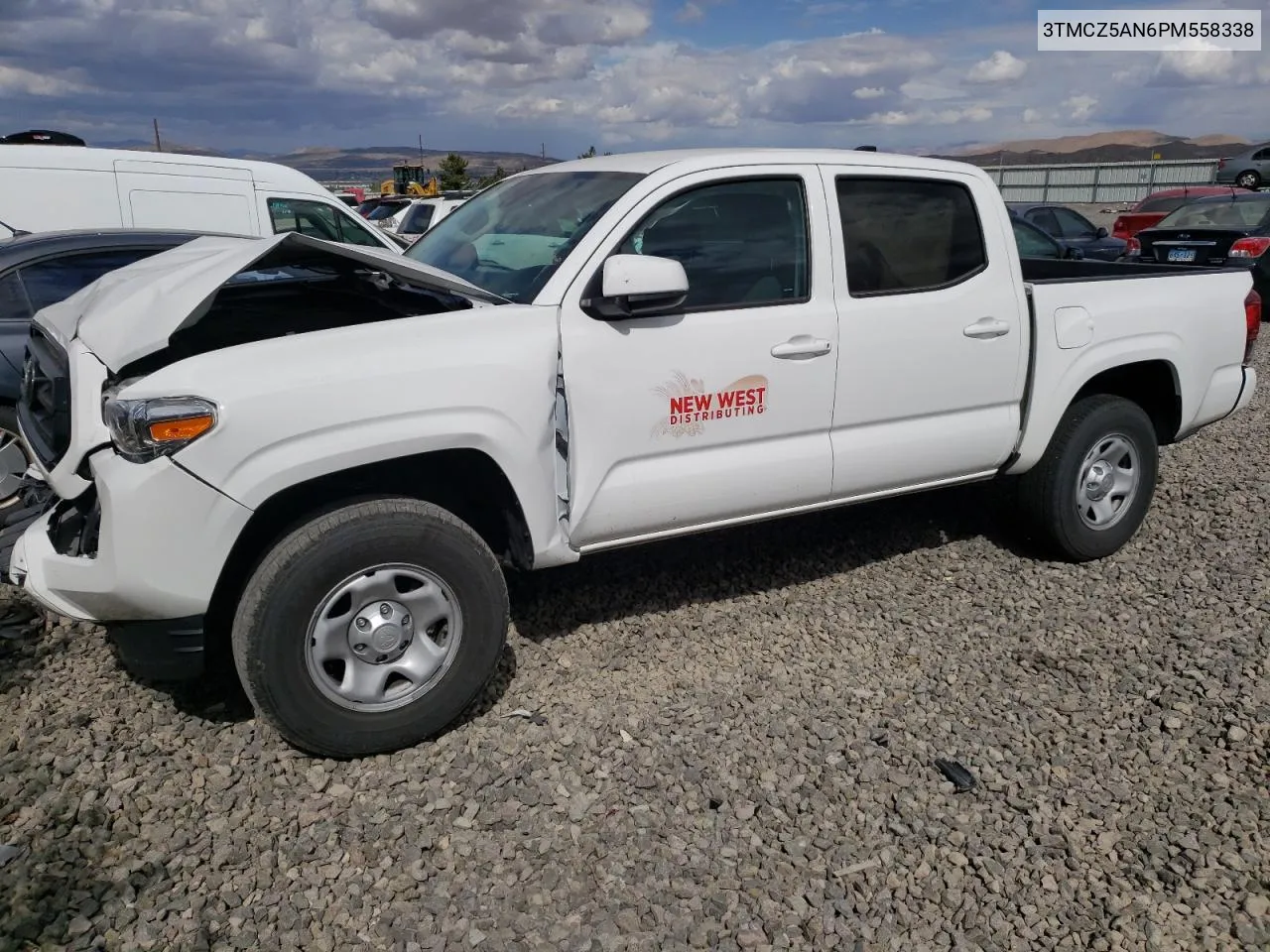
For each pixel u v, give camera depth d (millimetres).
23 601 4230
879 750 3215
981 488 5578
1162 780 3055
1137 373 4887
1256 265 11383
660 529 3631
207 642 3162
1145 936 2445
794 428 3775
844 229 3846
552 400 3252
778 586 4461
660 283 3205
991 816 2887
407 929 2441
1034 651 3891
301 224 9172
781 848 2762
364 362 2941
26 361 3836
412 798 2941
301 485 3023
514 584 4402
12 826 2779
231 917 2469
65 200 8016
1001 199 4289
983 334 4152
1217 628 4051
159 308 3008
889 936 2453
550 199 3850
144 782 2990
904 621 4145
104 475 2777
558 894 2564
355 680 3055
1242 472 6121
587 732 3293
